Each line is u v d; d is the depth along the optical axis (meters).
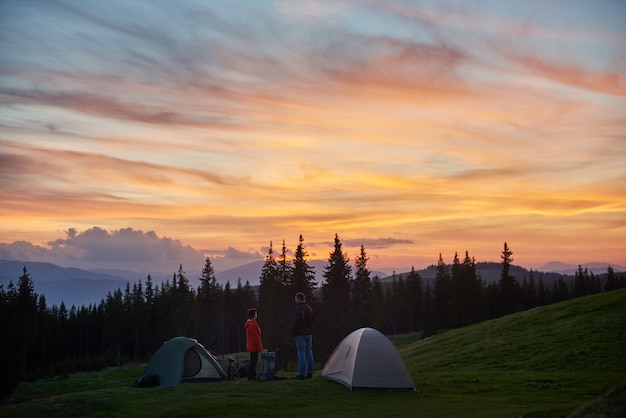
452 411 17.17
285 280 76.44
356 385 20.55
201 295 106.62
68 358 109.31
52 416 17.06
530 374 29.59
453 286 118.50
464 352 44.03
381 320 114.06
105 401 18.17
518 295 123.69
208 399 18.48
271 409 17.34
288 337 74.44
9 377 40.03
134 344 125.12
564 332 41.94
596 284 149.62
